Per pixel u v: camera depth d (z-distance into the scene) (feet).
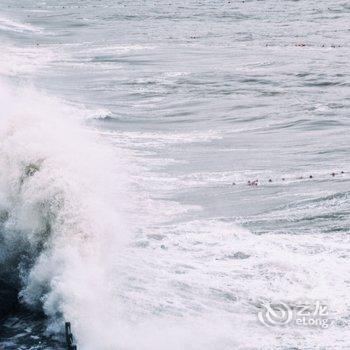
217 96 522.47
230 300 186.39
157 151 359.66
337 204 266.57
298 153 354.33
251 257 214.28
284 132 406.00
